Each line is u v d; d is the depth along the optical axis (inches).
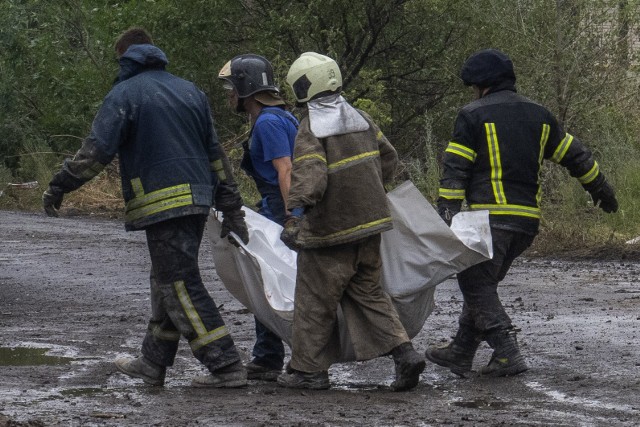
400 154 2081.7
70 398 582.6
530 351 714.8
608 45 1638.8
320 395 594.2
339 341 619.8
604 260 1254.9
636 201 1402.6
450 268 616.7
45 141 2409.0
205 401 574.2
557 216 1392.7
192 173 593.6
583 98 1641.2
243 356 720.3
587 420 525.0
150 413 541.0
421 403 570.6
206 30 2034.9
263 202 649.0
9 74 2501.2
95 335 812.0
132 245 1482.5
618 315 854.5
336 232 595.2
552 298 958.4
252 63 642.2
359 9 1971.0
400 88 2095.2
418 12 2000.5
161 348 619.2
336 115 600.4
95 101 2266.2
